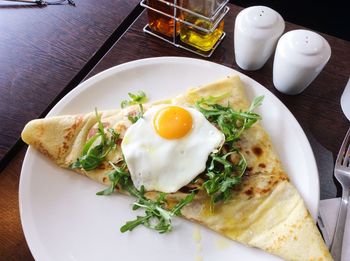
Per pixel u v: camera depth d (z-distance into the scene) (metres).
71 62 0.35
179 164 0.27
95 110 0.29
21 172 0.27
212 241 0.26
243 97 0.31
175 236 0.26
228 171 0.26
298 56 0.29
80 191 0.27
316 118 0.32
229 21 0.38
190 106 0.30
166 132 0.28
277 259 0.25
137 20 0.38
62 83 0.34
